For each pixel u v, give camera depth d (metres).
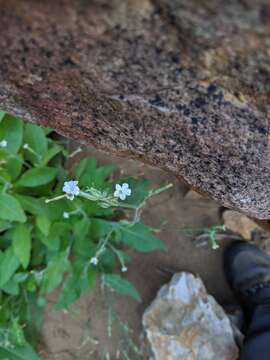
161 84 0.25
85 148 0.50
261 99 0.25
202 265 0.55
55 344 0.54
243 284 0.54
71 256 0.52
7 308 0.50
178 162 0.31
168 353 0.50
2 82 0.27
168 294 0.52
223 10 0.19
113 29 0.22
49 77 0.26
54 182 0.46
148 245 0.46
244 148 0.28
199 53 0.22
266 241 0.54
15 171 0.44
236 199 0.33
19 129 0.43
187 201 0.54
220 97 0.25
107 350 0.54
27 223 0.46
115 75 0.25
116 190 0.34
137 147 0.31
